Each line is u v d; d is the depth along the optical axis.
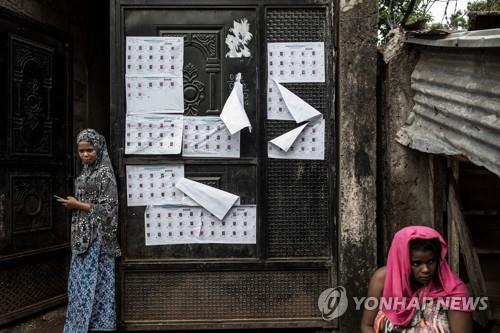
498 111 2.07
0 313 3.46
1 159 3.45
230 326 3.31
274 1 3.27
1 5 3.46
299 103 3.26
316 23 3.29
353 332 3.25
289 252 3.31
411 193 3.22
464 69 2.45
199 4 3.27
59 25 4.25
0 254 3.46
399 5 5.74
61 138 4.12
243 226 3.30
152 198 3.29
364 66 3.21
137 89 3.27
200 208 3.30
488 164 2.18
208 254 3.31
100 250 3.11
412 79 3.16
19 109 3.63
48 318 3.87
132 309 3.31
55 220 4.03
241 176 3.30
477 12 2.48
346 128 3.22
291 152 3.29
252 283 3.32
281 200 3.31
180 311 3.32
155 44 3.27
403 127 3.21
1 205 3.46
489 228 3.50
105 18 5.25
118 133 3.27
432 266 2.18
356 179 3.22
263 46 3.28
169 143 3.27
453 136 2.58
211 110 3.29
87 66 4.81
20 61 3.65
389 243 3.25
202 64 3.29
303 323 3.30
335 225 3.29
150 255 3.30
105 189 3.10
